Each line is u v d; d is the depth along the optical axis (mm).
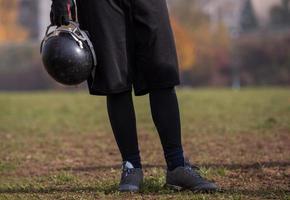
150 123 20391
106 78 8383
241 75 82750
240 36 84688
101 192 8906
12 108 30500
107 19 8375
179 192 8680
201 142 15102
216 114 23469
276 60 81438
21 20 119750
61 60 8320
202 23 87812
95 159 13219
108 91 8391
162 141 8781
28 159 13477
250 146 14133
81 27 8602
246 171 10727
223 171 10453
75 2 8602
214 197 8328
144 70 8508
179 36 85812
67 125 20922
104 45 8375
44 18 122500
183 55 84750
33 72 85000
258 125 18453
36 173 11781
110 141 16203
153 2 8367
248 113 23594
